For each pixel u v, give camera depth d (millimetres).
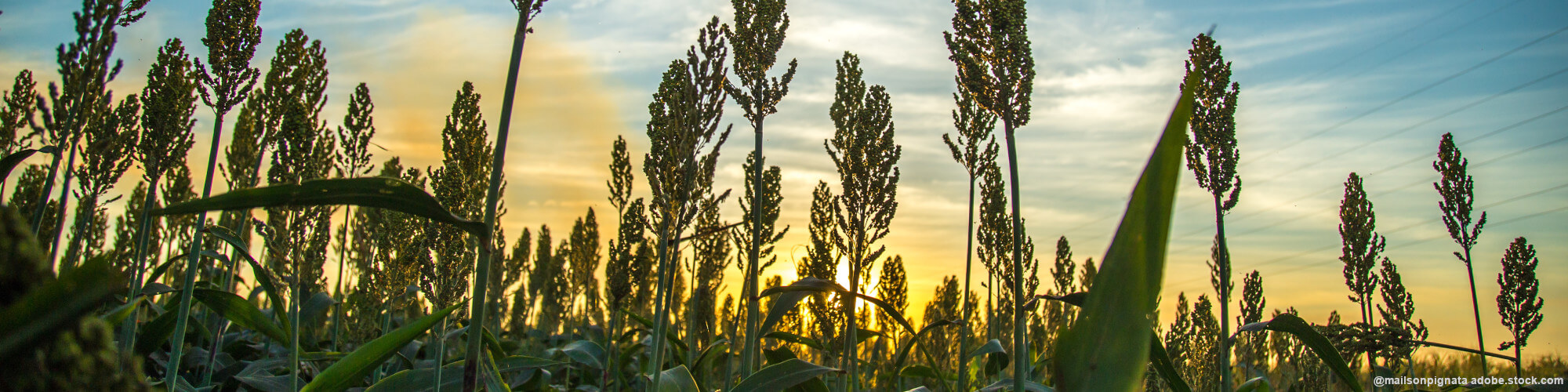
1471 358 12039
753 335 4988
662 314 4910
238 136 8188
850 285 7070
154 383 5199
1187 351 10773
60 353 864
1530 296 11641
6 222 847
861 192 7156
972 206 6434
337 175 6254
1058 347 1187
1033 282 10555
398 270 6082
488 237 2836
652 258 9242
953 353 10984
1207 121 7945
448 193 5410
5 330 762
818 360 9578
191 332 8008
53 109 4586
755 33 5117
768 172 8766
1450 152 12953
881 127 7215
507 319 15500
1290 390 10922
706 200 5012
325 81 5688
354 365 3887
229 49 5227
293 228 5309
